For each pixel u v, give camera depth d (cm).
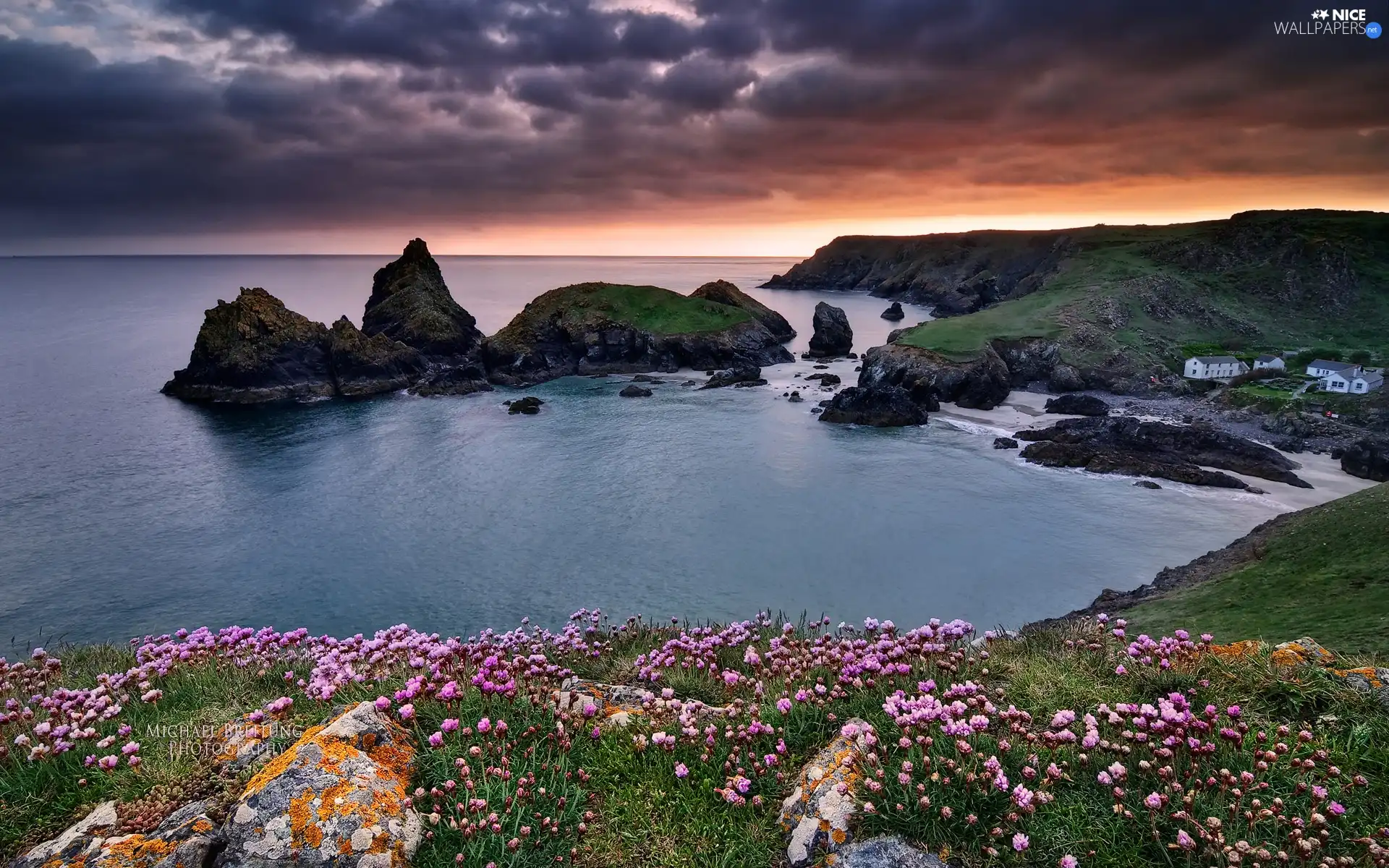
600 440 8331
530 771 736
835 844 625
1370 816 628
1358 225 18800
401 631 1145
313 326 11275
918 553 5009
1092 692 858
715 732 828
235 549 5266
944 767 660
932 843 604
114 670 1331
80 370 12988
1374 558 3484
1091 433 7806
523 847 647
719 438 8400
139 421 9281
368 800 636
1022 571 4719
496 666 948
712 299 16512
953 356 10944
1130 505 5953
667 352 13450
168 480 6869
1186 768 673
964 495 6262
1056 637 1141
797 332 19938
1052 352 11788
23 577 4812
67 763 789
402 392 11338
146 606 4419
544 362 12988
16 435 8494
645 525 5622
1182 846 572
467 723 805
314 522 5797
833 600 4356
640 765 796
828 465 7231
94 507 6150
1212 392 10350
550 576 4738
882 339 17538
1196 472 6569
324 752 675
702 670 1093
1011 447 7875
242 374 10475
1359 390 9025
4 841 678
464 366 11894
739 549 5122
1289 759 686
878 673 903
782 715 848
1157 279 15925
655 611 4231
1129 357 11662
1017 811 607
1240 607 3353
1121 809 612
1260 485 6444
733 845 672
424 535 5484
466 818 643
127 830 647
